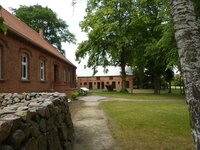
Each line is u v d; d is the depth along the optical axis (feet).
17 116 6.36
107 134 17.08
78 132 17.99
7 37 29.50
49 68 51.65
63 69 69.05
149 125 20.11
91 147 13.82
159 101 47.32
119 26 77.15
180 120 22.77
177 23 8.74
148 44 65.31
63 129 12.46
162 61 64.59
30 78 38.42
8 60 29.81
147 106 36.68
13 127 5.69
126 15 79.36
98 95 70.95
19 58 33.71
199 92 7.76
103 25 73.46
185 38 8.38
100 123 21.74
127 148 13.34
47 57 49.93
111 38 76.54
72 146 14.10
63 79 68.69
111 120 23.02
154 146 13.62
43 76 48.01
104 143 14.64
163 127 19.20
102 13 76.18
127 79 162.50
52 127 10.23
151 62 75.97
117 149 13.25
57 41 95.20
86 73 176.55
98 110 32.04
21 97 17.42
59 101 13.89
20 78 34.09
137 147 13.48
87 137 16.33
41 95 17.93
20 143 6.01
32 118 7.89
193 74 8.04
